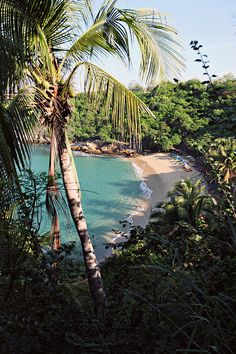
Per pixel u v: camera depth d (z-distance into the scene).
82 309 3.30
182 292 2.08
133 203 41.88
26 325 2.45
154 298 2.21
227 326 1.71
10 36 5.22
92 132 76.56
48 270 3.20
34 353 2.32
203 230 2.83
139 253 3.52
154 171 56.84
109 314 2.69
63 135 6.35
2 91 5.67
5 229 3.12
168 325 1.93
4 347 2.21
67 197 6.38
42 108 6.18
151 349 2.02
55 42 6.44
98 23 5.79
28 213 3.31
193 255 2.65
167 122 64.50
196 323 1.74
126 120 5.96
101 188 50.75
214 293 2.09
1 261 3.04
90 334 2.46
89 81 5.93
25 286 3.00
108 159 71.25
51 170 6.46
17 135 6.11
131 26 5.70
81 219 6.34
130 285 3.11
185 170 52.50
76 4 6.51
